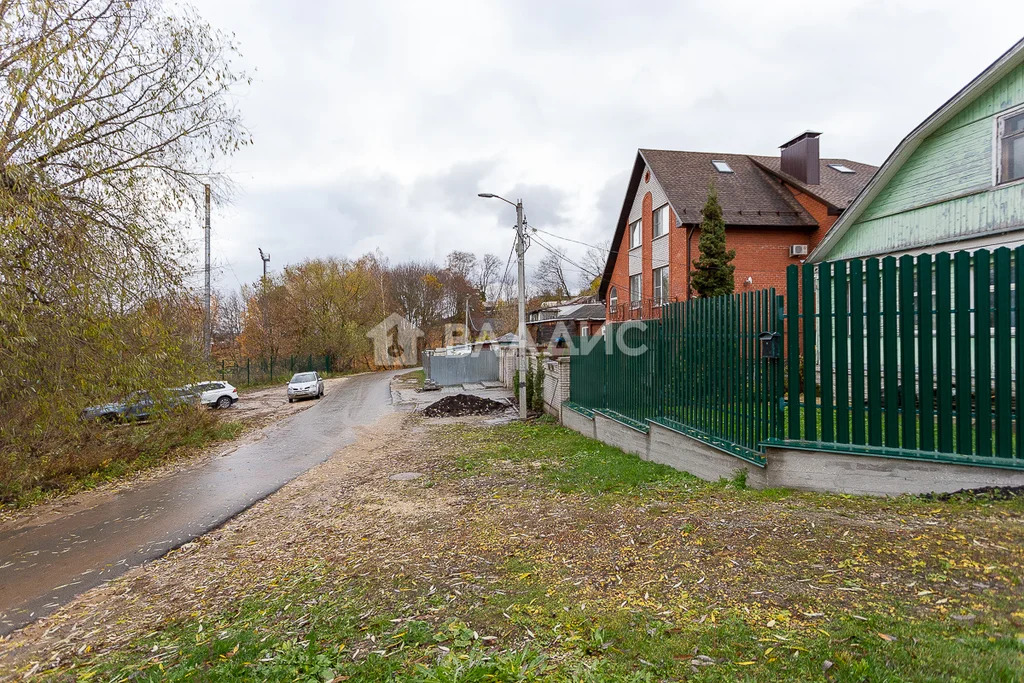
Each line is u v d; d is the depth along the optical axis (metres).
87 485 10.32
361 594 4.24
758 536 4.30
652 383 8.86
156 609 4.77
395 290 66.12
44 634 4.54
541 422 15.15
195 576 5.58
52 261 8.80
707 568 3.88
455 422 16.84
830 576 3.46
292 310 46.03
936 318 4.75
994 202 9.86
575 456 9.75
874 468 4.98
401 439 14.30
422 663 2.96
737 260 19.86
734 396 6.52
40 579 5.92
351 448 13.54
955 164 10.63
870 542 3.88
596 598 3.63
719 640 2.84
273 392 33.53
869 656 2.48
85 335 9.37
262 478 10.57
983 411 4.53
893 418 4.96
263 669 3.04
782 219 19.97
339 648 3.28
